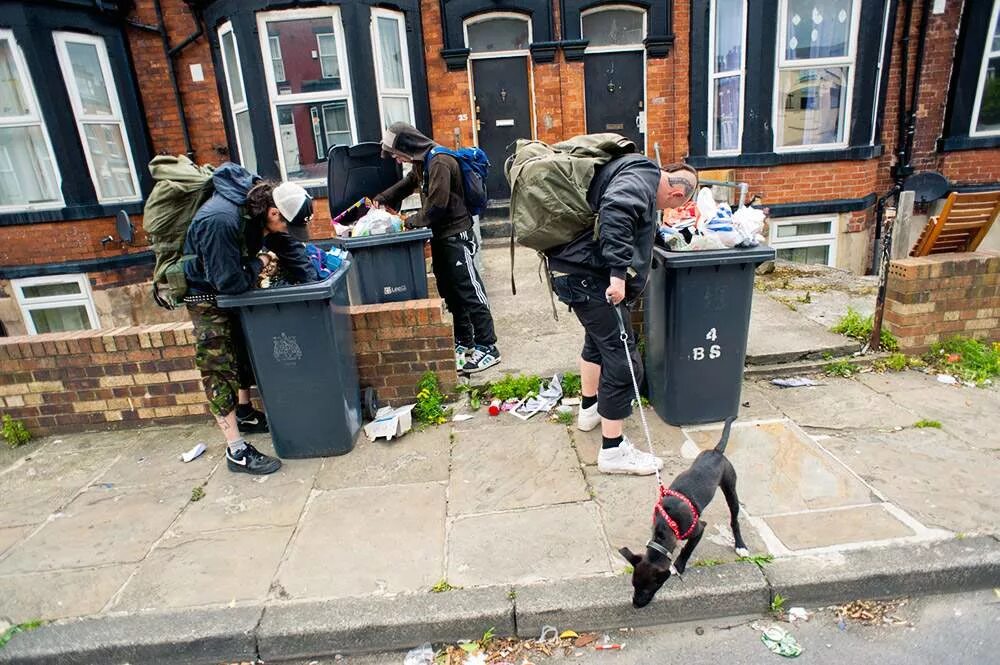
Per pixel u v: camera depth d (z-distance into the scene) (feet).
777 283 20.67
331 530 9.66
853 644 7.48
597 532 9.16
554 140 28.14
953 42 26.11
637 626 8.01
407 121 27.40
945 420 11.65
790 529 8.92
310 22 25.02
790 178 26.35
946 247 14.64
